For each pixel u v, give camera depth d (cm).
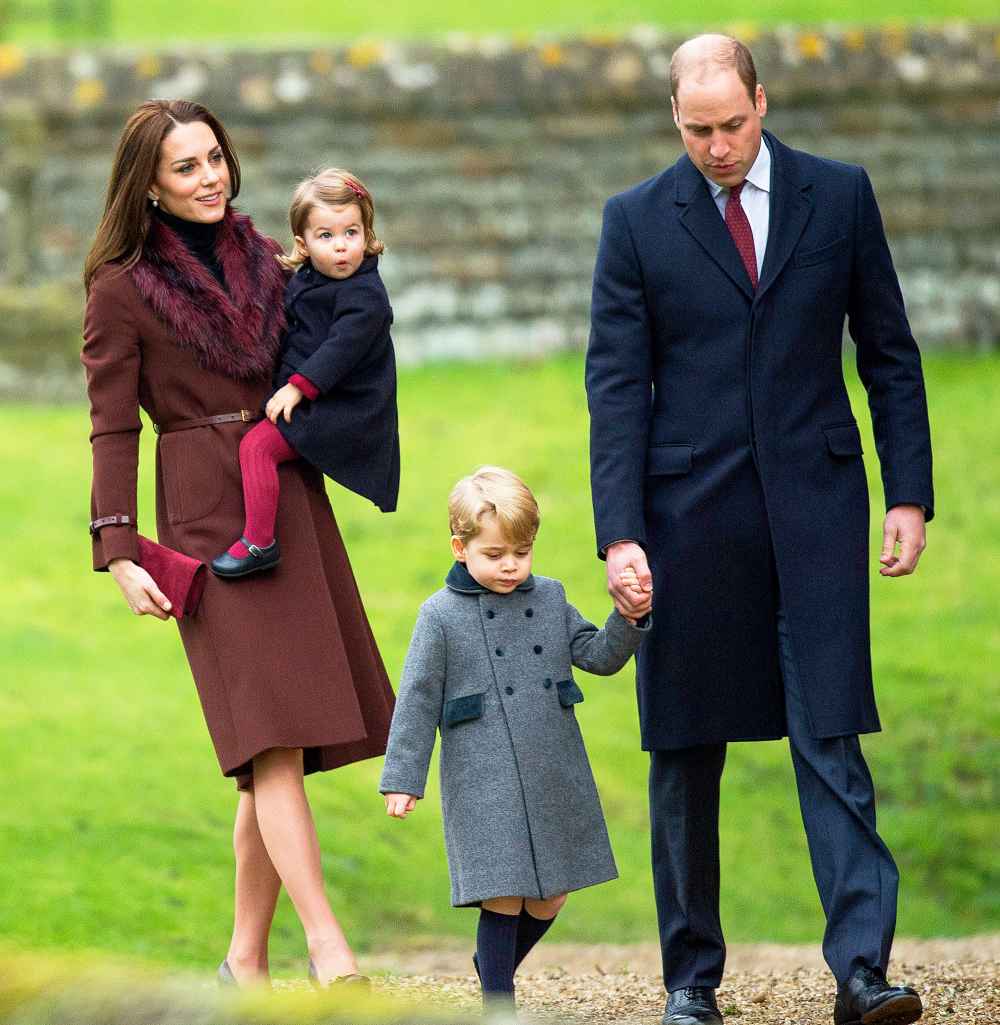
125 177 1605
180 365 1608
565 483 4559
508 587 1582
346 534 4384
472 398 5144
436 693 1568
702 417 1591
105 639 3731
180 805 2873
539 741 1562
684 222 1596
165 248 1609
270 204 5341
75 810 2792
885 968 1484
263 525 1583
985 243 5700
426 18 8938
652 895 2869
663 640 1598
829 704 1544
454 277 5462
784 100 5597
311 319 1634
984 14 8494
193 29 8769
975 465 4750
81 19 8544
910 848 3105
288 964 2262
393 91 5394
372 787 3134
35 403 5122
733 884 2939
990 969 1961
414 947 2502
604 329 1617
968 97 5712
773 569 1586
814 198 1600
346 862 2778
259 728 1556
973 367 5506
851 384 5172
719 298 1586
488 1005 1491
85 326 1617
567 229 5525
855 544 1582
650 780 1659
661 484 1605
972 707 3562
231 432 1611
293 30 8750
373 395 1636
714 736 1591
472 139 5484
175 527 1612
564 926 2728
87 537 4278
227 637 1577
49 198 5250
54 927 2341
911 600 4112
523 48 5500
